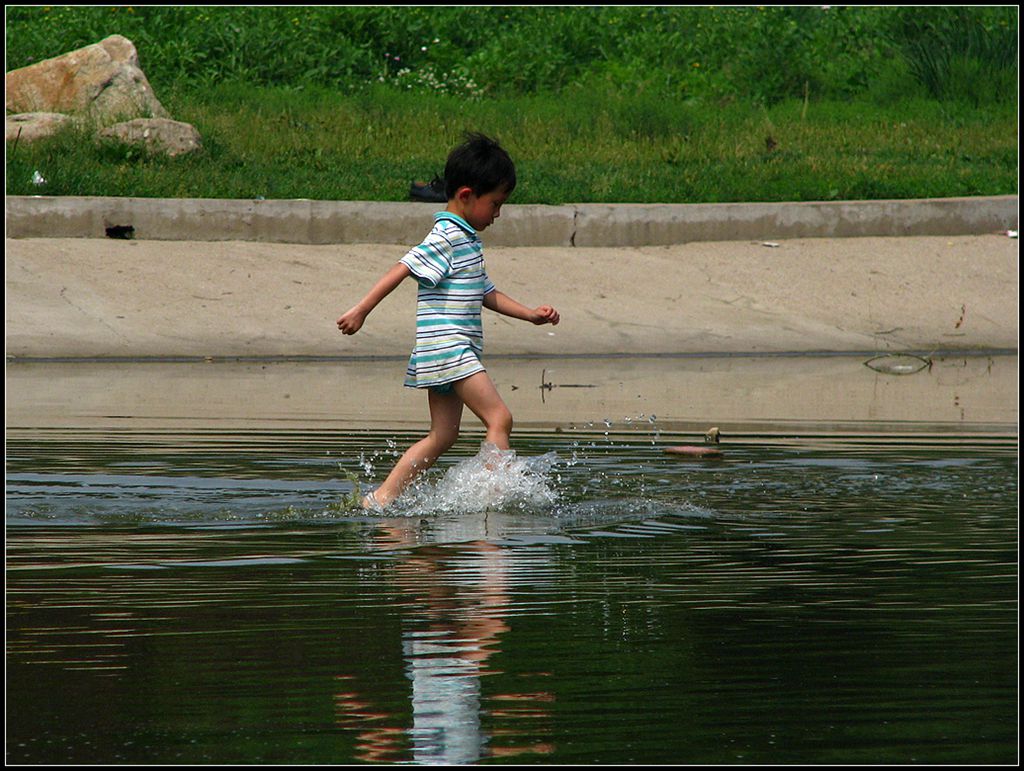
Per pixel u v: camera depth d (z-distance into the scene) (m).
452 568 16.83
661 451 27.33
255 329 49.47
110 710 11.33
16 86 72.25
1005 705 11.61
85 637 13.52
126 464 25.08
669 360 48.31
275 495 22.19
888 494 22.52
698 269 58.66
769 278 58.22
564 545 18.34
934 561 17.38
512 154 74.19
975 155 78.75
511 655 12.94
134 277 52.28
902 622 14.34
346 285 54.00
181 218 56.84
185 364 45.19
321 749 10.48
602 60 99.19
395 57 94.69
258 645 13.24
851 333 53.75
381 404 35.06
